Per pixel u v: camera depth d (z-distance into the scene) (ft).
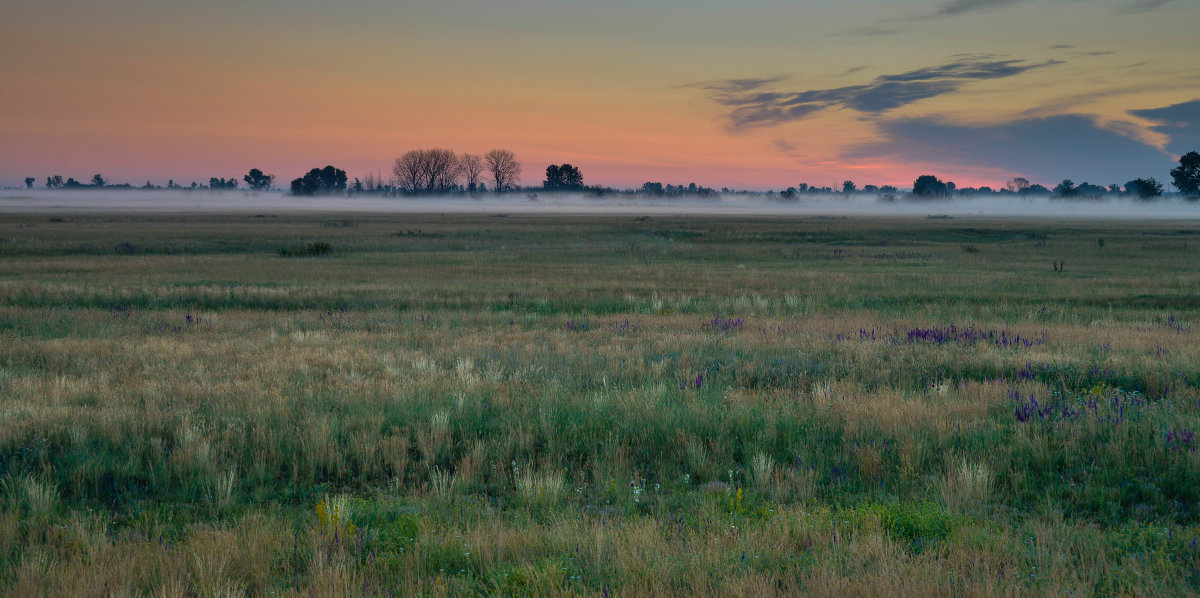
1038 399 30.94
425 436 25.77
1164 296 80.43
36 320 57.88
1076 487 21.12
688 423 27.25
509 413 28.99
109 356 42.52
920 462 23.25
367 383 34.81
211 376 36.63
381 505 19.89
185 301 75.25
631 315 66.13
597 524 18.20
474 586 14.82
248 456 24.06
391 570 15.78
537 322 61.31
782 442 25.90
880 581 14.15
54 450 24.52
